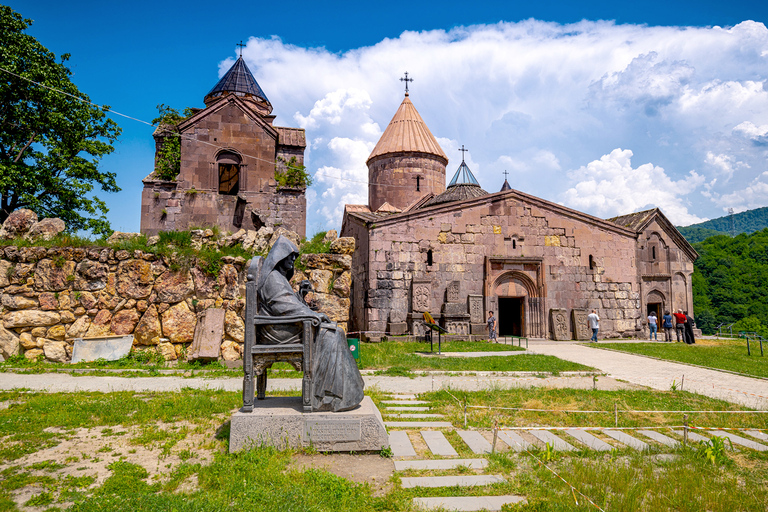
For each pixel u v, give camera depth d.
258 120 24.88
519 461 6.22
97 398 8.86
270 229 16.19
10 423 7.09
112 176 27.67
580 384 12.08
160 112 27.61
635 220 30.17
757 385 12.49
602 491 5.21
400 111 35.66
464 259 24.48
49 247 13.37
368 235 23.55
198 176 24.09
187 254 13.94
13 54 22.80
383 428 6.41
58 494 4.88
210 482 5.14
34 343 12.90
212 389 9.99
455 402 9.58
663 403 9.96
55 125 24.22
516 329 30.23
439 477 5.59
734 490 5.38
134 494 4.70
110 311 13.37
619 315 26.39
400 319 23.12
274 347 6.34
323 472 5.38
